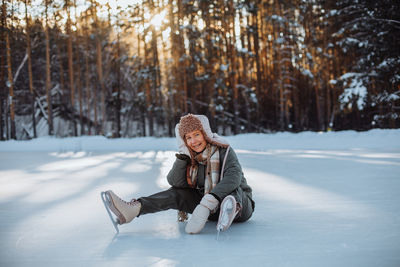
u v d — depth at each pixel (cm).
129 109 3114
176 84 2634
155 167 766
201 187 262
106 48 2981
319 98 2931
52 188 489
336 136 1659
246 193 268
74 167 802
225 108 2730
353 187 439
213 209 240
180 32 2505
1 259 196
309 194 398
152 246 214
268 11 2584
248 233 241
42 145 1908
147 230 257
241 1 2491
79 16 2595
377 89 2028
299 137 1778
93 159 1045
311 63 2562
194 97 2622
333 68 2591
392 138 1432
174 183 261
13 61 2833
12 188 494
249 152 1174
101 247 215
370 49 1998
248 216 268
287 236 231
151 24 2547
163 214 313
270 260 184
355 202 345
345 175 557
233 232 245
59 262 189
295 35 2475
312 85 2852
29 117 3102
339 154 1001
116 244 221
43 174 670
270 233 240
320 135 1759
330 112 2958
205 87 2798
